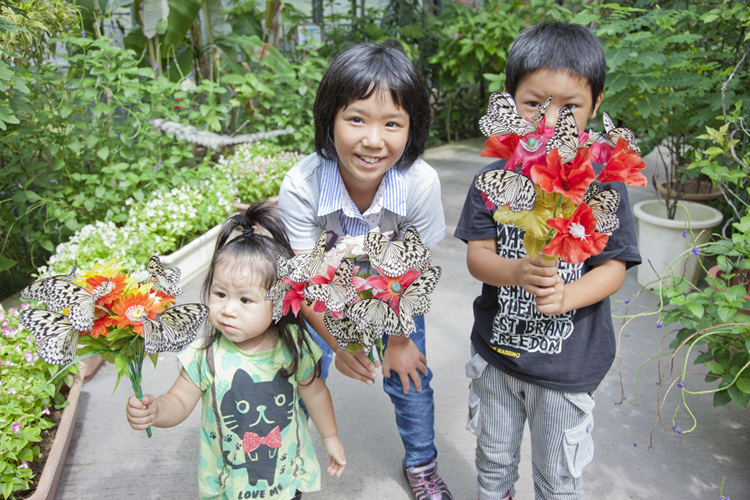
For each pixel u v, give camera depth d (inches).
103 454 82.7
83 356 47.3
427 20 282.5
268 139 192.1
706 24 127.2
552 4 265.3
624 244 54.3
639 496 75.7
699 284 132.6
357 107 51.1
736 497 75.5
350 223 63.1
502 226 58.0
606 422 90.0
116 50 139.6
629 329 116.6
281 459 58.6
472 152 271.7
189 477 79.1
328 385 100.7
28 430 71.2
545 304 49.4
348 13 270.2
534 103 54.1
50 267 108.1
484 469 65.9
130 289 47.8
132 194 136.7
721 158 125.1
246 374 56.5
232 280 52.6
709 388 98.0
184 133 154.3
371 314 45.6
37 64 131.6
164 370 102.8
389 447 85.3
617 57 118.0
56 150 123.0
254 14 224.8
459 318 122.8
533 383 57.3
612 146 41.3
